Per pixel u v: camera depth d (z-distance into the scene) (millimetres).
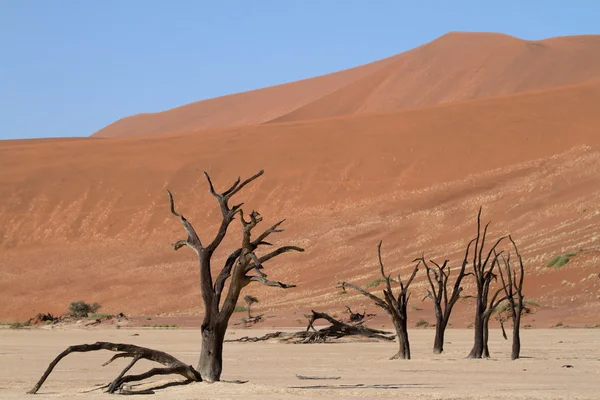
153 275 83562
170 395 16625
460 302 57938
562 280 57688
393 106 170625
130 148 119125
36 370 25984
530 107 111625
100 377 23234
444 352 32188
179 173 107812
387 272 71938
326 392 17391
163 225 98250
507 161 98562
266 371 24578
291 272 77688
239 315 64375
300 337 40781
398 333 29125
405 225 83938
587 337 41062
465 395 16938
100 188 106688
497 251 69812
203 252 18547
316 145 109938
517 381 20766
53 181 109062
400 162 102750
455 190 90812
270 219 94875
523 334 44156
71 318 66438
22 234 99938
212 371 18375
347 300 63969
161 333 51781
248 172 106125
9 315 77625
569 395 17016
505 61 170375
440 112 115562
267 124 125375
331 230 86312
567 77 163375
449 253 73750
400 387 18906
